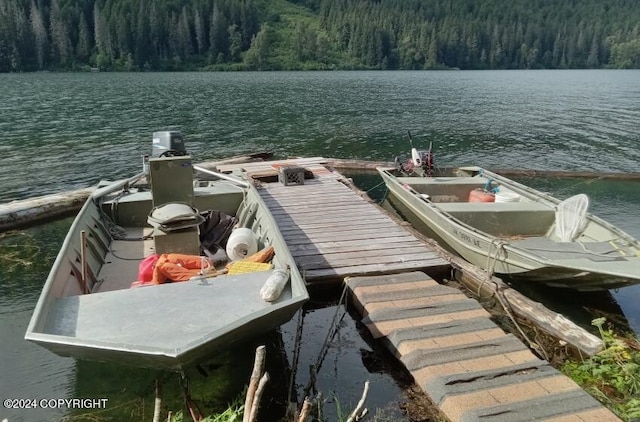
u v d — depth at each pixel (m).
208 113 28.92
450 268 7.47
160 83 55.69
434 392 4.62
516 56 113.62
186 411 4.80
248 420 3.58
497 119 27.23
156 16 85.50
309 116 27.95
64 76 66.88
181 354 3.93
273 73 85.25
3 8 76.31
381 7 126.25
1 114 27.22
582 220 7.70
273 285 5.00
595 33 114.25
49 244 9.23
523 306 6.43
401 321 5.82
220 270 6.07
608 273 6.11
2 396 5.04
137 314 4.75
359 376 5.38
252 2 107.81
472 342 5.35
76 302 4.93
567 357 5.64
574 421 4.20
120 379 5.28
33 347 5.89
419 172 11.67
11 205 10.40
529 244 7.12
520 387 4.64
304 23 110.12
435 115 28.92
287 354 5.81
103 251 6.89
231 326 4.21
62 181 13.82
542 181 14.42
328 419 4.73
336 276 7.00
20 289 7.41
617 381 5.01
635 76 81.12
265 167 13.46
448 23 113.25
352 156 17.75
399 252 7.83
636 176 14.45
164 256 5.81
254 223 7.45
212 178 10.30
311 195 10.98
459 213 8.59
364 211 9.87
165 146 10.61
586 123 25.72
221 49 93.00
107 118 26.30
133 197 8.09
